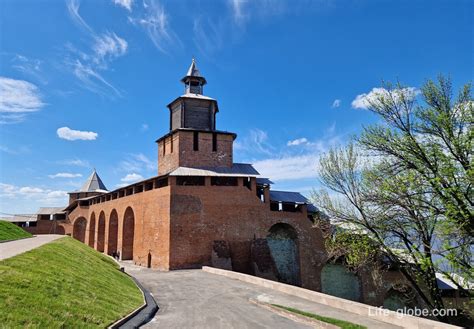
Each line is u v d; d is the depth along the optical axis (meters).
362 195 15.76
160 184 27.73
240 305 12.62
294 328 9.80
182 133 28.14
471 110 11.96
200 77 31.22
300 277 26.02
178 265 22.98
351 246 16.61
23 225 48.75
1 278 7.80
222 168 28.64
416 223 14.14
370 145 14.80
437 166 12.65
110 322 8.46
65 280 9.79
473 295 12.68
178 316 10.91
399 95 13.91
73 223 44.19
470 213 11.55
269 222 25.95
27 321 6.50
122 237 30.08
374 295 24.67
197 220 24.03
